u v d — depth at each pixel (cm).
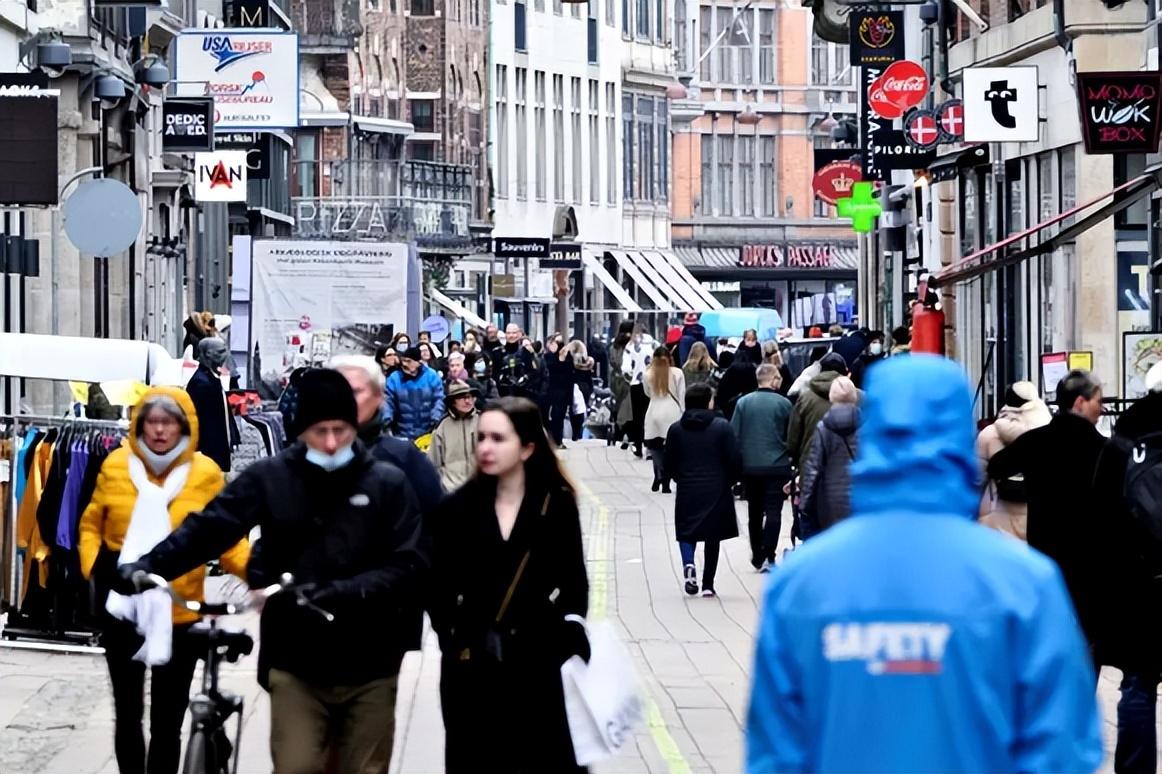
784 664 1283
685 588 5288
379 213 17038
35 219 8094
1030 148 8712
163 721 2652
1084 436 2900
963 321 10212
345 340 9625
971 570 1266
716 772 3116
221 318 9638
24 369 4528
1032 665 1257
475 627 2258
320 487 2233
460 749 2269
